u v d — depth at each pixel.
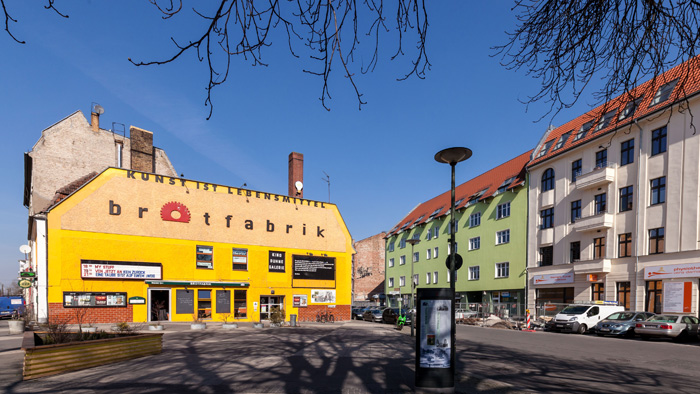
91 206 21.88
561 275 28.53
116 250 22.38
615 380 8.41
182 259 24.69
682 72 4.15
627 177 24.67
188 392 6.88
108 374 8.34
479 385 7.39
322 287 30.69
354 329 21.77
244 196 27.86
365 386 7.36
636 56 3.90
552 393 7.12
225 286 25.88
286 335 17.20
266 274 28.08
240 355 11.07
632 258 23.67
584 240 27.27
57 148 28.11
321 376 8.23
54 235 20.62
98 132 30.14
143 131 29.30
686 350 13.93
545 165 31.30
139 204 23.48
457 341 16.38
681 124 21.62
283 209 29.61
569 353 12.75
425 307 7.09
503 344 15.30
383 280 61.88
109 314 21.67
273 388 7.18
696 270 20.23
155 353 11.28
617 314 20.45
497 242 36.06
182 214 24.98
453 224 8.89
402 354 11.45
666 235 21.95
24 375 7.76
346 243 32.56
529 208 32.47
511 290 33.88
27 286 20.72
